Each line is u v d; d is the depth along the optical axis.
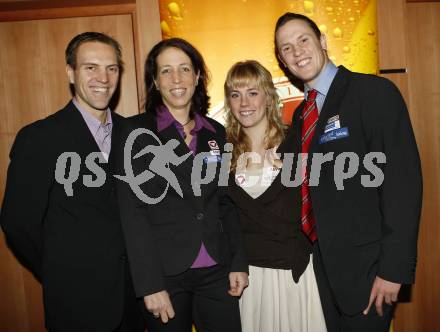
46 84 2.06
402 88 2.09
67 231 1.37
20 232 1.35
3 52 2.05
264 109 1.62
